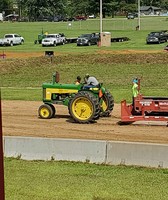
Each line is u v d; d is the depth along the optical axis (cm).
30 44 6775
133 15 14888
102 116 1944
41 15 15300
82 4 15900
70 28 9900
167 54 3988
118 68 3762
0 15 16512
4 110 2166
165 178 1127
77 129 1722
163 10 19525
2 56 4653
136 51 4688
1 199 597
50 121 1886
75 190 1045
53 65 3944
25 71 3797
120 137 1584
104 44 5981
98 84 1873
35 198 988
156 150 1206
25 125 1812
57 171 1201
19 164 1277
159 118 1722
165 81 3256
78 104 1817
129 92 2730
